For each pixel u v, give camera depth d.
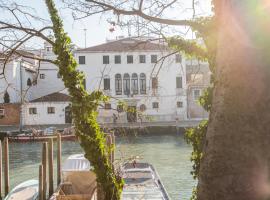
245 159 2.82
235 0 2.89
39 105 48.25
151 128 43.97
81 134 8.30
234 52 2.91
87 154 8.42
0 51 7.04
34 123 47.97
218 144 2.92
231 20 2.93
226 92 2.92
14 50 7.04
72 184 16.88
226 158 2.88
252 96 2.84
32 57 7.55
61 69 8.06
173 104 50.72
